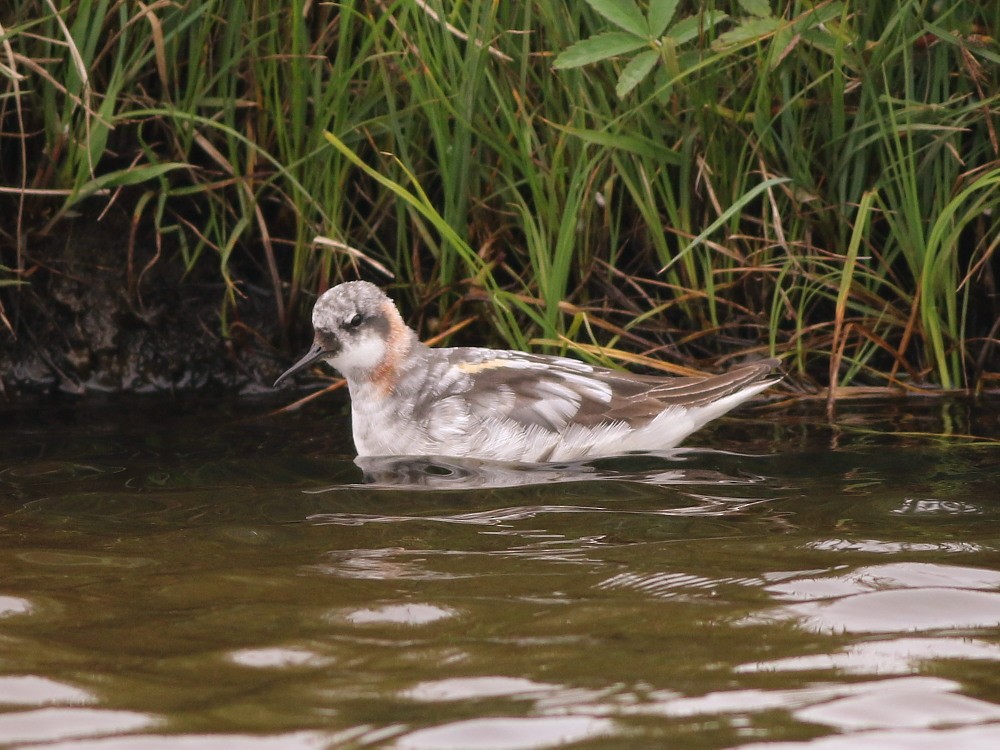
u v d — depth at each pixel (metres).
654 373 11.50
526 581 6.36
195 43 11.41
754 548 6.92
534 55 11.53
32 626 5.74
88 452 9.68
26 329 12.03
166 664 5.27
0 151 11.64
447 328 11.94
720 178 11.46
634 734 4.58
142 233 12.19
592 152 11.55
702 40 10.66
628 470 9.02
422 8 11.23
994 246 11.16
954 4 10.73
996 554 6.71
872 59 10.98
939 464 8.89
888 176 11.41
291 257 12.44
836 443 9.59
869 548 6.88
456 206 11.63
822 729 4.62
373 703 4.85
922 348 11.67
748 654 5.33
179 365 12.20
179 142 11.78
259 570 6.60
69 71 11.17
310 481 8.80
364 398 9.96
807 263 11.60
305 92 11.68
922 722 4.66
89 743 4.54
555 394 9.67
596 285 12.02
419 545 7.09
